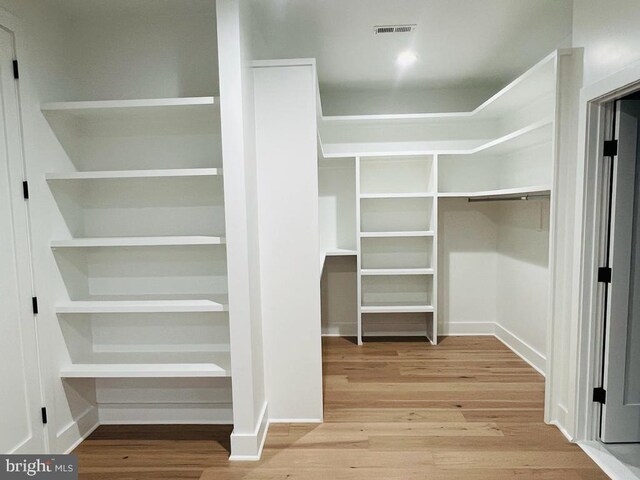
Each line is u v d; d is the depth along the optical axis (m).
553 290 2.27
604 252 2.05
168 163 2.36
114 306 2.10
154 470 1.97
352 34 2.60
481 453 2.07
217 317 2.40
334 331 4.02
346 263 3.97
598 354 2.10
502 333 3.79
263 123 2.25
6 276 1.79
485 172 3.79
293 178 2.27
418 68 3.22
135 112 2.13
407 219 3.91
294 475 1.92
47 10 2.09
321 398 2.39
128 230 2.39
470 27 2.52
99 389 2.45
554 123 2.15
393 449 2.11
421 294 3.98
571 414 2.17
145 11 2.24
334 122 3.63
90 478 1.92
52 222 2.09
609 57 1.83
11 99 1.84
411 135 3.79
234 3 1.88
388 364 3.28
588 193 2.03
